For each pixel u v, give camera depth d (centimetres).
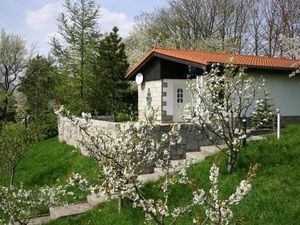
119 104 2564
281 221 611
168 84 1855
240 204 674
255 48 3819
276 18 3616
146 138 662
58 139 1925
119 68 2641
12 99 3709
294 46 1862
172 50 1888
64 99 2283
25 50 4194
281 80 1641
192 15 3994
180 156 1053
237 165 849
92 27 2433
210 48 3512
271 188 721
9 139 1205
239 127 920
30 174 1355
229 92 865
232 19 3916
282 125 1416
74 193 998
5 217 873
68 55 2395
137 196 491
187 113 961
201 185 780
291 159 855
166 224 636
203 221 434
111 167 512
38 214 898
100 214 777
